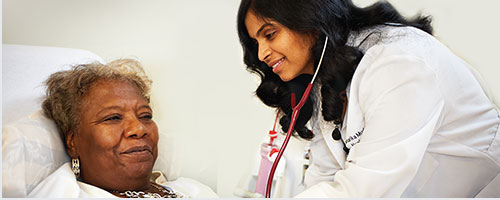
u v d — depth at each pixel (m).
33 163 1.07
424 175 1.06
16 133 1.05
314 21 1.05
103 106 1.15
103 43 1.68
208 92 1.78
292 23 1.05
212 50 1.79
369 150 0.95
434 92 0.95
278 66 1.12
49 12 1.63
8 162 1.00
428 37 1.06
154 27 1.72
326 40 1.06
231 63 1.80
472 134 1.05
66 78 1.20
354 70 1.07
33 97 1.28
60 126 1.19
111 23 1.68
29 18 1.61
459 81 1.03
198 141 1.74
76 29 1.66
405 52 0.98
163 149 1.55
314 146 1.33
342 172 1.00
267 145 1.67
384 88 0.96
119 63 1.33
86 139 1.14
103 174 1.14
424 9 1.76
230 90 1.80
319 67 1.10
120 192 1.16
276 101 1.34
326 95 1.12
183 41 1.75
